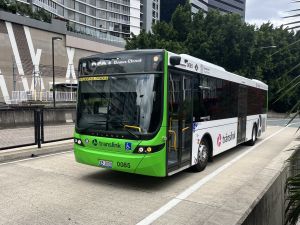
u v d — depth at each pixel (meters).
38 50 59.16
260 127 16.16
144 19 122.56
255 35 35.50
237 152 12.70
